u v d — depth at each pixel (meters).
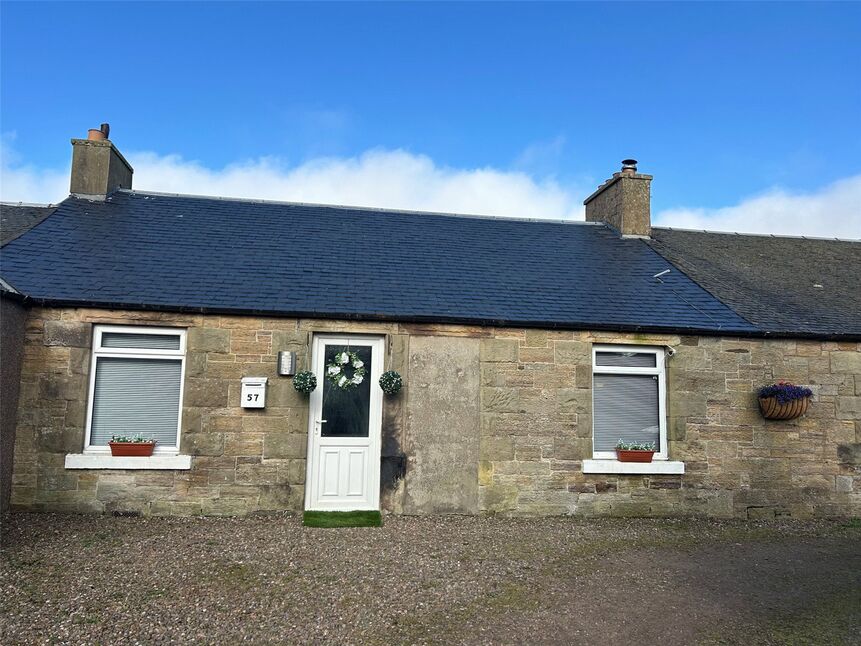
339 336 8.69
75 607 5.02
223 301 8.34
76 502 7.84
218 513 8.09
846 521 9.12
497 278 10.10
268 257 9.80
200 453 8.11
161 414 8.30
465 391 8.73
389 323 8.66
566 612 5.23
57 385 7.91
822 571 6.59
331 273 9.53
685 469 9.03
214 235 10.40
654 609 5.36
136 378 8.28
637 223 12.96
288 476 8.26
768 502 9.16
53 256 8.87
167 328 8.27
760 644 4.74
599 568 6.44
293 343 8.41
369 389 8.73
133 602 5.16
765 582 6.17
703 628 5.00
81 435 7.94
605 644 4.66
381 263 10.13
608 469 8.84
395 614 5.09
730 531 8.34
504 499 8.67
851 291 11.59
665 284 10.55
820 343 9.51
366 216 12.24
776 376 9.37
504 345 8.87
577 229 13.05
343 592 5.52
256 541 6.96
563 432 8.87
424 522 8.10
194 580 5.69
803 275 12.34
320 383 8.61
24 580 5.54
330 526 7.73
